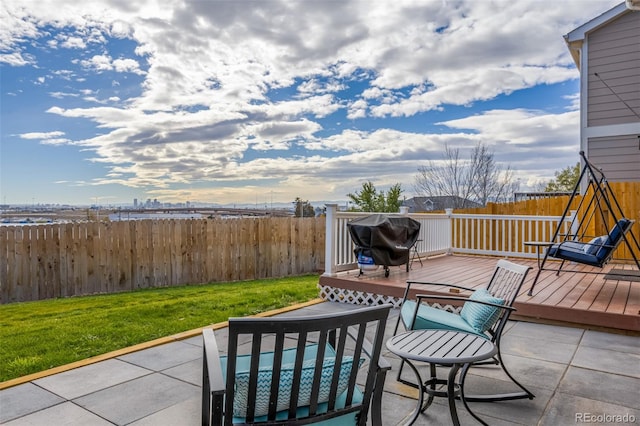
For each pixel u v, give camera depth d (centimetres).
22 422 249
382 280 591
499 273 350
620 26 849
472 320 293
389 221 620
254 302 585
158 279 771
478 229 952
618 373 324
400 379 305
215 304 568
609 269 723
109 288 722
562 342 399
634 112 835
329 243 611
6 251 635
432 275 643
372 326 454
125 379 312
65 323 470
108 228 724
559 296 509
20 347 386
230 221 853
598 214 790
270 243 904
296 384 160
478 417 242
